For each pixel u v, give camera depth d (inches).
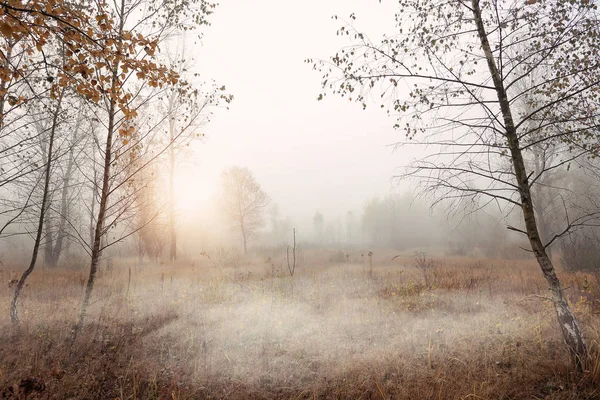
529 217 167.2
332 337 220.8
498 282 378.3
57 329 231.3
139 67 149.9
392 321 251.0
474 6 179.0
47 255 604.7
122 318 263.1
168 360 192.1
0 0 108.9
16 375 167.3
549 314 229.6
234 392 160.9
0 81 201.2
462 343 196.7
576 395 134.6
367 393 156.1
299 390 161.8
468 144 173.9
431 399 145.9
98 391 160.1
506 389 145.6
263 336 226.5
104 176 210.2
